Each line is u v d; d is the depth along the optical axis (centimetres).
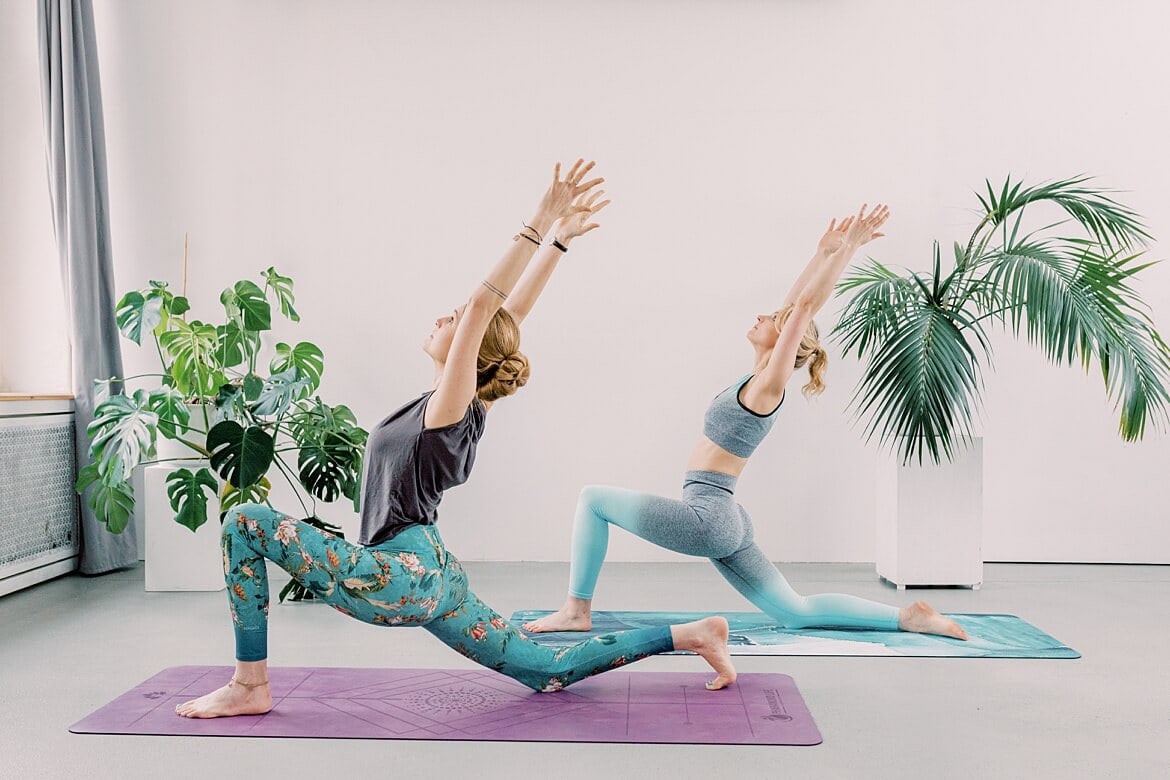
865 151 513
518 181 518
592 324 518
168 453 486
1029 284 419
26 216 513
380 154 519
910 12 511
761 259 516
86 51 492
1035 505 515
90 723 267
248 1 517
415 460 262
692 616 396
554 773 234
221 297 432
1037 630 371
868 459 514
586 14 517
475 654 286
